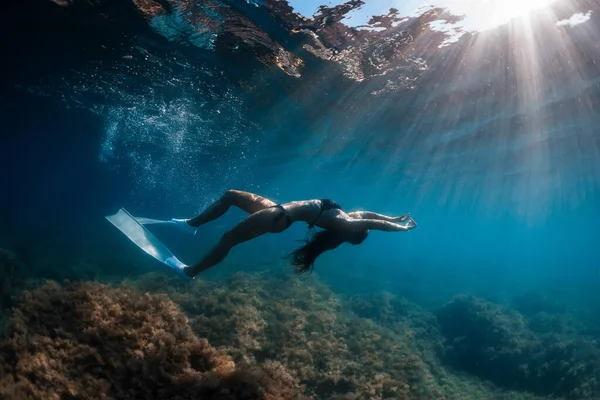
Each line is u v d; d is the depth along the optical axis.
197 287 12.21
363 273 28.69
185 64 13.48
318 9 9.90
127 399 4.41
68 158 23.94
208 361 5.04
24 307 5.17
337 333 11.41
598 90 14.49
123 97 17.47
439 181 36.06
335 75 13.68
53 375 4.31
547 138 20.91
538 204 54.16
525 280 44.16
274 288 13.91
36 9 10.77
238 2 9.76
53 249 16.81
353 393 8.67
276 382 5.29
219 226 32.34
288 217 4.02
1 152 23.22
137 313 5.36
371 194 51.22
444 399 10.84
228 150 27.53
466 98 15.06
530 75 13.17
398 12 9.84
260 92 15.82
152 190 35.38
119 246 18.72
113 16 10.84
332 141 23.44
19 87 17.86
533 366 14.23
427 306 23.33
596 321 24.31
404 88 14.44
